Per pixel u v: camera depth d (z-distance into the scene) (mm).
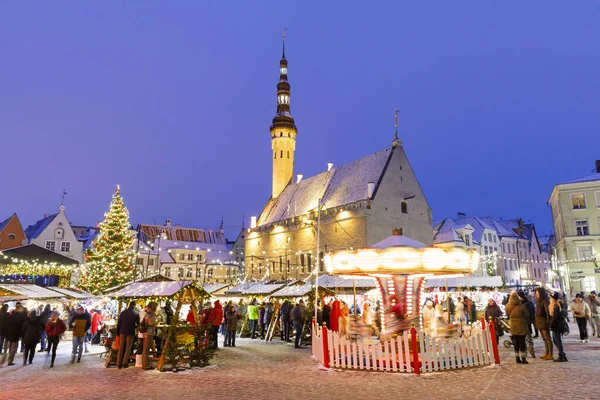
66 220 63469
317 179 67500
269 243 67625
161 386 12188
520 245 84625
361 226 51500
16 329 16578
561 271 53938
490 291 35656
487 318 18891
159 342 17109
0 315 16625
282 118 77438
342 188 60000
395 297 16375
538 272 87750
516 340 14438
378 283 17000
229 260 96500
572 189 51156
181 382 12750
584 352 16312
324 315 22000
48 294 27109
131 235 45531
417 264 15258
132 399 10625
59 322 16250
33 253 39438
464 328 15180
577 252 49625
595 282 48031
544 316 14938
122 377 13688
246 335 28203
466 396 10188
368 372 13602
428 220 57750
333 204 58469
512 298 14773
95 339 24391
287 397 10547
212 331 19328
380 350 13820
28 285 28422
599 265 48062
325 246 56250
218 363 16312
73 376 13953
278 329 27266
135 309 17438
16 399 10805
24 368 15734
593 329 21328
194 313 17219
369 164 58719
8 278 37656
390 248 15375
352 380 12484
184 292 16312
